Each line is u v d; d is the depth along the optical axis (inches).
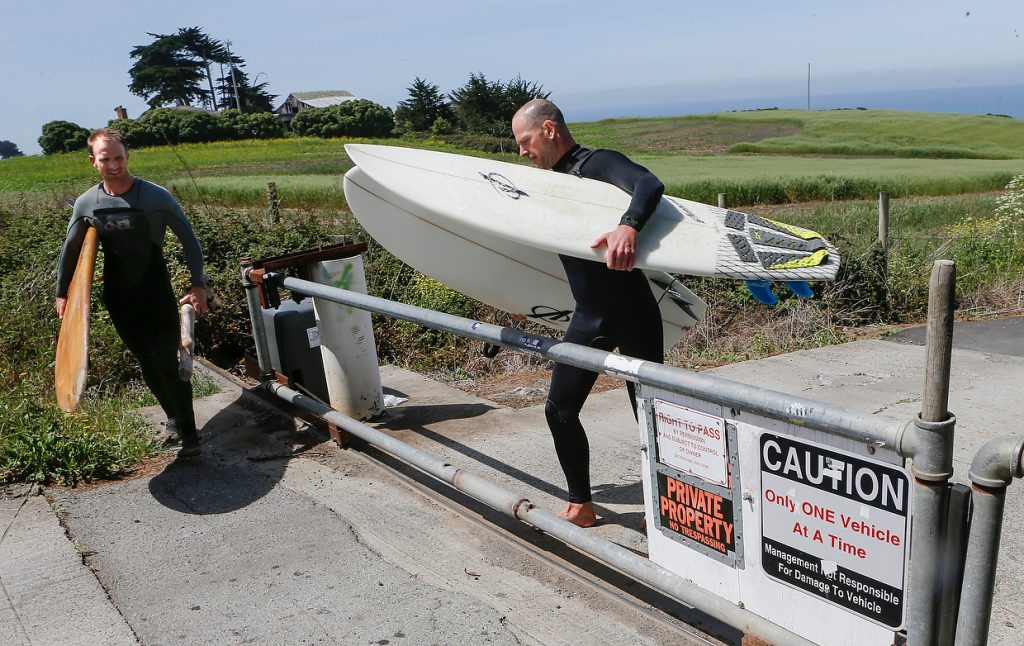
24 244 335.3
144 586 116.6
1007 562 120.3
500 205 117.9
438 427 182.4
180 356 146.6
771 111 4264.3
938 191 1310.3
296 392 177.8
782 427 78.1
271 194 363.9
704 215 115.6
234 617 108.3
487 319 278.8
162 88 4254.4
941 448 62.3
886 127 3063.5
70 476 151.7
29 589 115.6
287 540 129.3
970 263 360.2
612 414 191.2
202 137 2795.3
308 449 166.9
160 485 151.2
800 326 286.2
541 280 142.1
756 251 104.3
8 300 255.1
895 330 288.4
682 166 1894.7
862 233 386.3
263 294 179.6
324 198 881.5
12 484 151.3
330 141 2778.1
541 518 111.5
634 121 3924.7
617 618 105.7
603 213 112.6
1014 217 416.2
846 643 77.3
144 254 148.8
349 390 180.4
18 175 1785.2
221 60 4347.9
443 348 264.4
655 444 94.2
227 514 138.9
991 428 179.3
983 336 269.0
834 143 2645.2
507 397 217.2
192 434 161.9
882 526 71.1
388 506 140.9
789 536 80.4
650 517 97.7
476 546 126.1
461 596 111.8
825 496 75.7
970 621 64.3
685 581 92.5
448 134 2977.4
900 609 71.2
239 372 250.4
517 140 124.2
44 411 173.5
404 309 130.4
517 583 115.2
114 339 225.5
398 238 144.9
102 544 129.1
